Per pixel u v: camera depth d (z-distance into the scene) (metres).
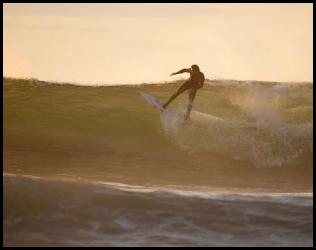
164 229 38.91
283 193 52.97
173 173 60.72
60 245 35.62
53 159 62.12
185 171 61.91
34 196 40.66
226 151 67.88
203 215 41.22
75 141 68.50
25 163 60.19
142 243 36.50
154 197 43.28
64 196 41.25
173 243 36.69
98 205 40.94
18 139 67.75
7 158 61.53
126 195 42.69
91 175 57.12
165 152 67.31
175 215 40.91
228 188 55.88
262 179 61.66
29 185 42.00
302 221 40.81
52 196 41.03
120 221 39.41
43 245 35.50
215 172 62.69
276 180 61.56
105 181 54.62
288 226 40.09
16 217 38.59
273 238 38.16
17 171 57.09
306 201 45.12
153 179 57.41
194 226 39.50
